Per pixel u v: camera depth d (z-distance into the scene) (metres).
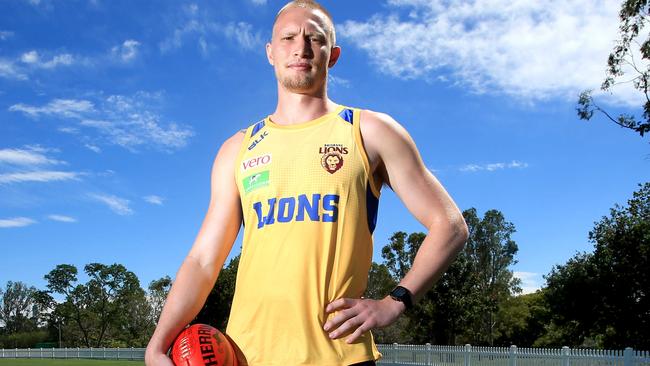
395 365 29.12
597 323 33.41
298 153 2.18
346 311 1.95
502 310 66.62
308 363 1.98
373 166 2.21
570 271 34.34
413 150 2.24
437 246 2.07
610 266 32.09
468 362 25.08
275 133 2.27
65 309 82.62
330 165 2.15
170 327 2.19
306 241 2.08
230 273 38.66
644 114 23.42
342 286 2.07
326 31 2.33
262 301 2.08
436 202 2.16
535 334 56.78
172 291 2.27
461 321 51.28
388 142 2.20
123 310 83.38
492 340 63.19
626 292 31.23
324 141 2.19
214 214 2.38
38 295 84.00
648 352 18.42
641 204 32.75
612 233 32.66
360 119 2.25
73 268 84.25
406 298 2.00
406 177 2.19
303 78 2.27
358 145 2.19
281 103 2.37
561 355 20.75
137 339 77.50
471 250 73.12
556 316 37.78
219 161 2.44
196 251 2.36
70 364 35.66
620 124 23.95
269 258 2.11
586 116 24.23
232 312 2.19
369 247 2.20
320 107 2.32
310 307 2.03
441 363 26.77
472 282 52.88
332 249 2.08
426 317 51.81
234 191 2.38
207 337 2.08
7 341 85.06
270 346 2.04
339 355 2.00
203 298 2.30
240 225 2.43
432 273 2.04
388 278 55.53
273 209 2.14
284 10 2.38
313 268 2.06
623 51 23.56
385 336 56.91
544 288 51.97
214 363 2.02
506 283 72.69
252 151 2.29
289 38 2.30
